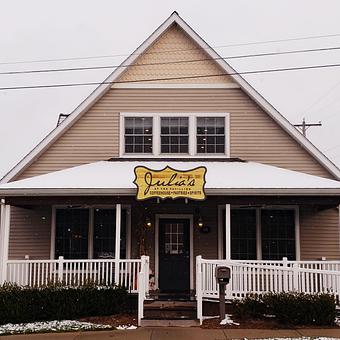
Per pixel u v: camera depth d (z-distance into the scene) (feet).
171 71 61.52
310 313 41.78
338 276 43.55
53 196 51.19
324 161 58.70
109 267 54.13
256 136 60.18
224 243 57.98
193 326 42.16
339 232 56.65
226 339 37.14
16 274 50.16
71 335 38.93
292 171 57.26
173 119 61.00
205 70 61.52
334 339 36.45
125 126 60.95
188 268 57.72
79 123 60.70
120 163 59.06
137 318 45.27
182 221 58.75
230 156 59.93
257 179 52.44
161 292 56.08
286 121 59.72
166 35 62.28
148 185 49.16
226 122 60.49
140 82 61.36
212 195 50.37
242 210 58.59
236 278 47.09
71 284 47.42
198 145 60.54
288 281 45.68
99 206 58.03
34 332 40.22
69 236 58.39
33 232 58.95
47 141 59.41
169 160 59.93
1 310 43.88
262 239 58.08
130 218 58.29
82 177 53.67
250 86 60.39
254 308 43.70
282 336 37.86
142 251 56.03
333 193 50.11
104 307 46.70
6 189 50.37
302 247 58.59
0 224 60.39
